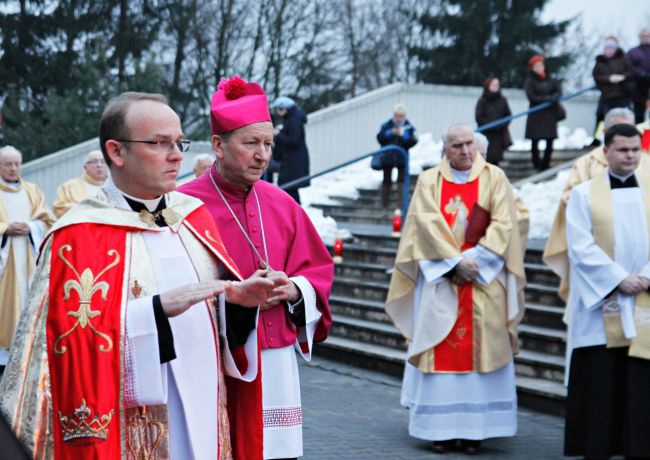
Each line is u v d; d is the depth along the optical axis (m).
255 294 3.22
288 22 33.31
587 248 6.47
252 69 32.62
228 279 3.42
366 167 20.12
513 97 22.30
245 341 3.44
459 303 7.27
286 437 4.08
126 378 3.00
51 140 22.64
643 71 15.87
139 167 3.17
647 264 6.34
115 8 31.16
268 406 4.07
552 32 37.69
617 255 6.43
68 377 2.92
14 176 11.07
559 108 16.98
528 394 8.54
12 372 2.96
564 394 8.23
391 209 16.38
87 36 30.64
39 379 2.94
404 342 10.69
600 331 6.35
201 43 32.00
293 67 33.66
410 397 7.46
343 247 13.57
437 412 7.14
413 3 39.22
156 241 3.22
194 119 32.09
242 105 4.12
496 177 7.51
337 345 11.05
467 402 7.18
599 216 6.51
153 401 3.01
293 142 14.86
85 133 22.64
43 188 19.86
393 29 38.94
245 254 4.19
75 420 2.91
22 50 29.80
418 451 7.10
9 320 10.81
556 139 18.86
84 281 3.00
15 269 10.84
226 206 4.23
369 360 10.61
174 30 31.92
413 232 7.52
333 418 8.14
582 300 6.47
